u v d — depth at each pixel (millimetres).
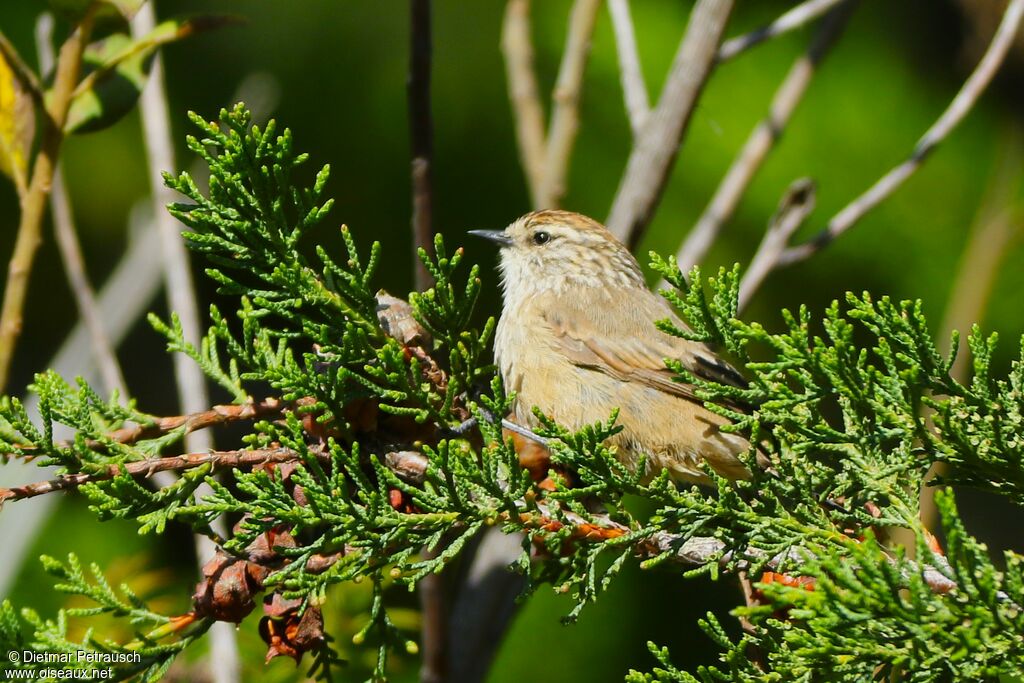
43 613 11820
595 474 6980
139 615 6719
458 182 14953
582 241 11133
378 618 6781
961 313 13969
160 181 10602
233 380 7336
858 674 6309
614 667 13656
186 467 6844
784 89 11961
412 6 9375
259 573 6793
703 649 13781
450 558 6660
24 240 8453
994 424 6641
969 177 15492
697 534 6992
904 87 15789
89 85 8539
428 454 6652
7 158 8484
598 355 10344
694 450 9945
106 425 7047
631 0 15289
